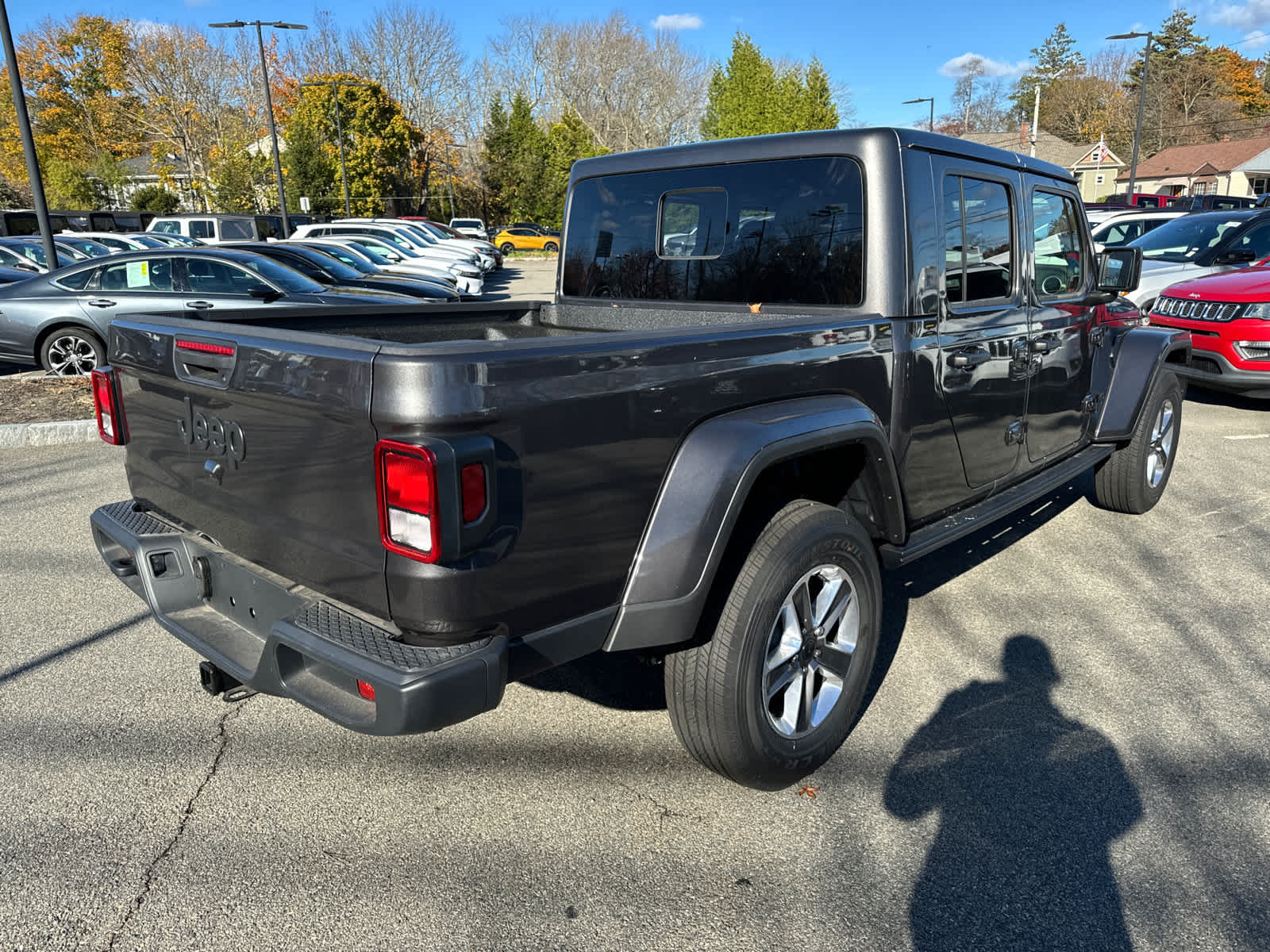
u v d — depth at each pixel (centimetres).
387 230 2331
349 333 358
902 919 224
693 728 256
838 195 304
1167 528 515
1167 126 8638
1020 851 248
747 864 245
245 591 246
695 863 245
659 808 270
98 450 688
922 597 423
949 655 364
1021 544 493
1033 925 221
